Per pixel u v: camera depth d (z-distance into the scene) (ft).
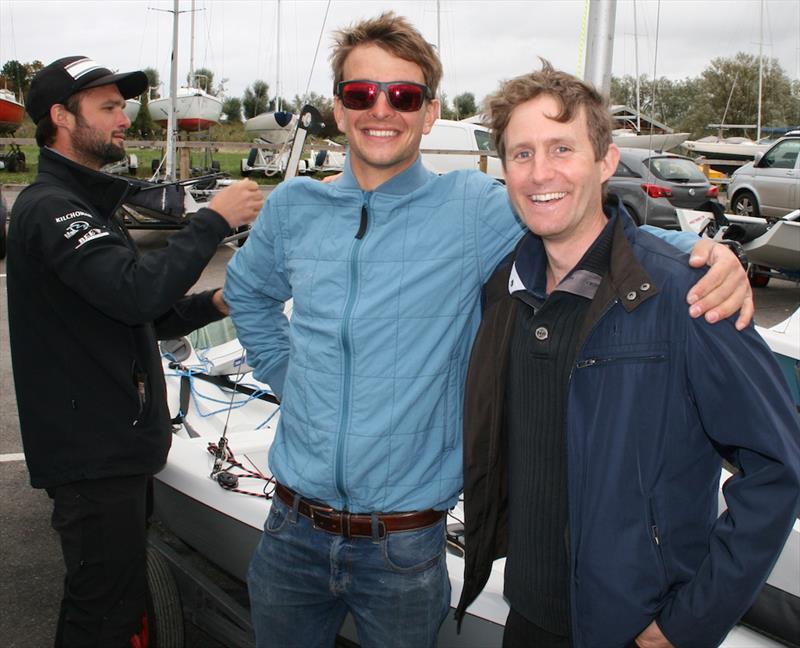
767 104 117.39
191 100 68.18
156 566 8.53
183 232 6.55
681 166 36.65
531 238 5.41
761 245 25.25
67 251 6.45
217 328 13.97
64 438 6.92
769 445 4.33
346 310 5.71
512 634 5.93
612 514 4.75
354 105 5.70
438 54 5.94
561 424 5.14
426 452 5.82
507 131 5.04
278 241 6.36
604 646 4.87
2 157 60.70
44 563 10.89
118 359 7.02
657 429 4.71
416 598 5.83
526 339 5.33
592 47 14.28
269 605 6.31
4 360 20.01
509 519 5.70
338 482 5.73
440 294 5.73
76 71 7.16
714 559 4.51
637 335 4.75
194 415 11.41
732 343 4.47
